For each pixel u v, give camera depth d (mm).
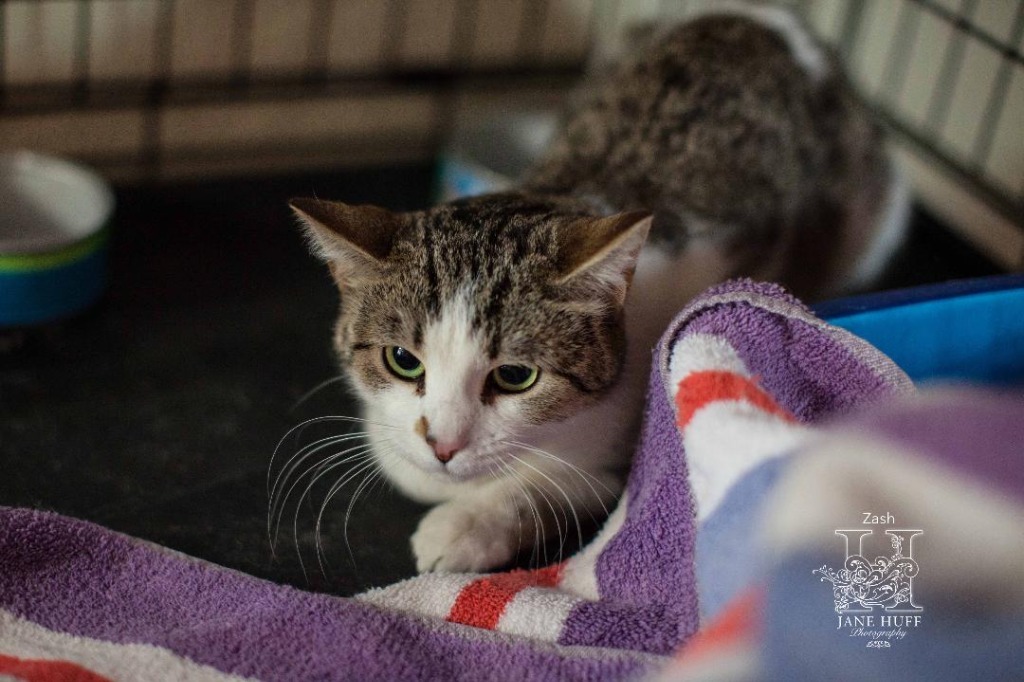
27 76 768
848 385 508
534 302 531
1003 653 380
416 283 536
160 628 512
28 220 731
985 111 760
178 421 643
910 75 801
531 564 572
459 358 527
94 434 629
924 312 563
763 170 667
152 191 799
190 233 773
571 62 896
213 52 805
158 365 678
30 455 613
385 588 535
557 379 538
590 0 888
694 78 688
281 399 664
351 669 494
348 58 842
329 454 628
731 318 505
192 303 724
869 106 799
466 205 582
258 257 764
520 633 513
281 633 504
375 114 860
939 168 791
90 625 513
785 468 429
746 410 469
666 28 755
